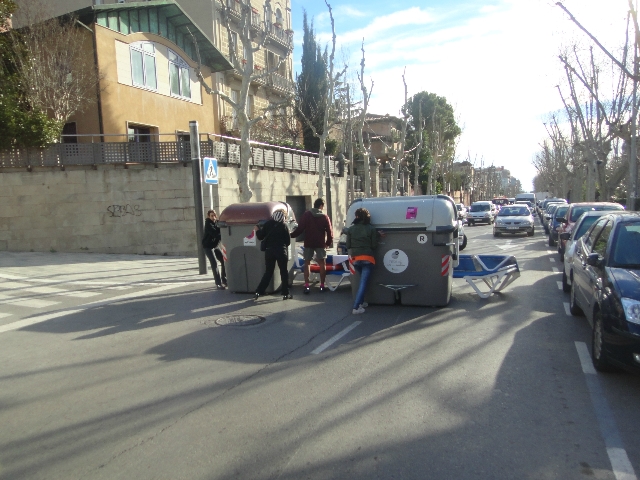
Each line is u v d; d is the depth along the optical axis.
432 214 8.66
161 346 6.82
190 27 23.55
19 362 6.32
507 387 5.12
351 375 5.52
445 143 52.97
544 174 82.94
